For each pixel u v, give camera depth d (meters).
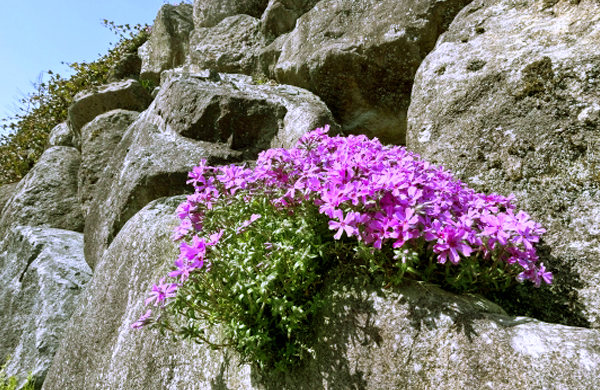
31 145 9.82
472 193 2.26
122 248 3.47
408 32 3.96
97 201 5.02
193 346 2.57
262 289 1.84
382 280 1.94
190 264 1.97
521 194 2.34
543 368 1.46
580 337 1.51
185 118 4.47
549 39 2.61
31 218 6.40
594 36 2.42
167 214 3.46
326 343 1.94
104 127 6.41
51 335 4.61
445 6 3.85
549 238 2.17
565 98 2.35
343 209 1.96
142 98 6.98
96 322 3.36
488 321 1.65
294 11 5.58
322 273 2.14
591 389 1.36
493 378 1.52
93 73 9.62
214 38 6.20
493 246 1.78
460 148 2.66
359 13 4.50
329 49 4.41
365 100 4.42
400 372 1.70
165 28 7.57
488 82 2.69
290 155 2.34
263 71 5.54
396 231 1.73
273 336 2.03
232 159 4.05
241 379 2.23
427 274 1.86
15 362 4.69
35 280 5.23
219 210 2.21
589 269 2.01
